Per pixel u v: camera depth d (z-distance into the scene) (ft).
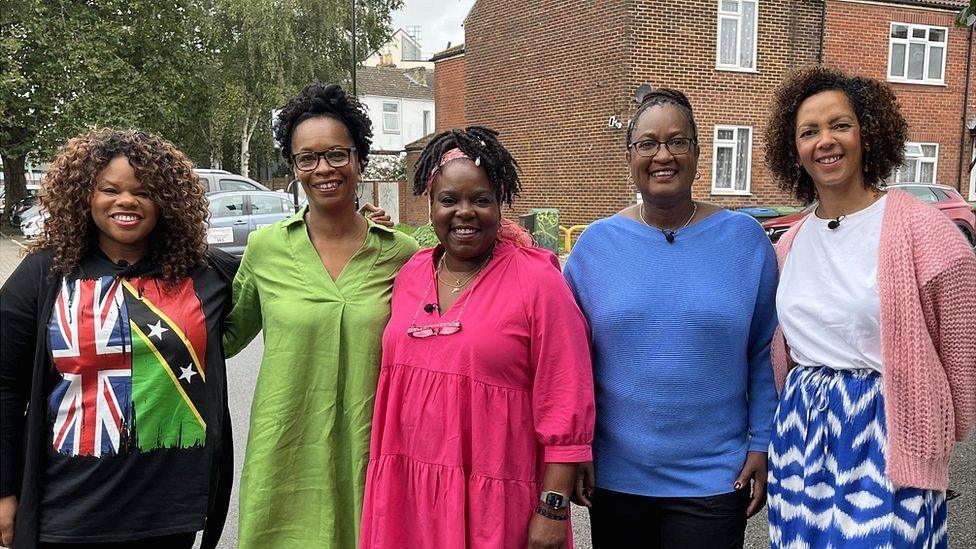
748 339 7.58
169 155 7.38
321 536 7.70
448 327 6.82
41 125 62.44
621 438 7.36
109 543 6.95
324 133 7.82
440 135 7.20
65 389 6.82
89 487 6.84
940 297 6.32
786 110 7.60
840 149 6.98
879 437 6.43
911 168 54.75
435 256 7.60
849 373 6.72
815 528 6.75
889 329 6.37
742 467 7.39
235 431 16.71
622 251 7.61
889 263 6.45
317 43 91.40
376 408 7.32
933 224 6.44
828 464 6.71
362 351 7.75
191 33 78.13
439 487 6.79
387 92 121.19
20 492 6.93
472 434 6.71
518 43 54.75
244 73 90.17
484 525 6.64
